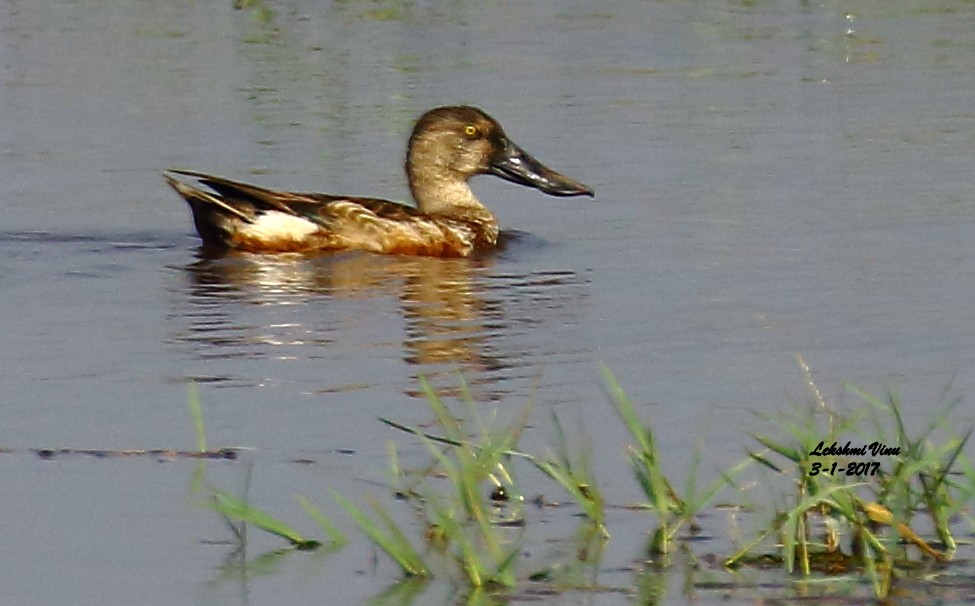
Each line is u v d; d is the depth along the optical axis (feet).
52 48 80.79
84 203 57.26
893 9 89.92
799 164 61.62
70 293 47.14
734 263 49.93
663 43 82.17
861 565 28.68
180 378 39.11
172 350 41.50
